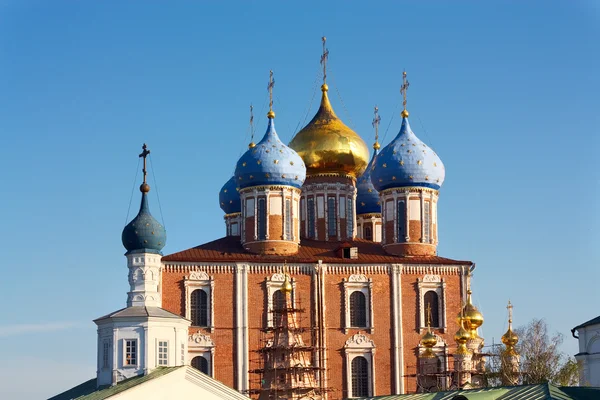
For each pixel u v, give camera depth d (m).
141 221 127.19
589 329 130.75
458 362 136.50
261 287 139.88
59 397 128.75
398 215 146.50
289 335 135.38
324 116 157.75
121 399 105.56
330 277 141.88
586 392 90.50
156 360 120.00
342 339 140.62
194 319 138.00
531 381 137.25
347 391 139.38
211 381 108.88
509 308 142.12
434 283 143.75
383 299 142.50
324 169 153.50
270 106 148.88
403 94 151.75
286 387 133.00
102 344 122.12
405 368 141.12
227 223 163.75
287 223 144.25
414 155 147.12
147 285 125.81
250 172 144.25
